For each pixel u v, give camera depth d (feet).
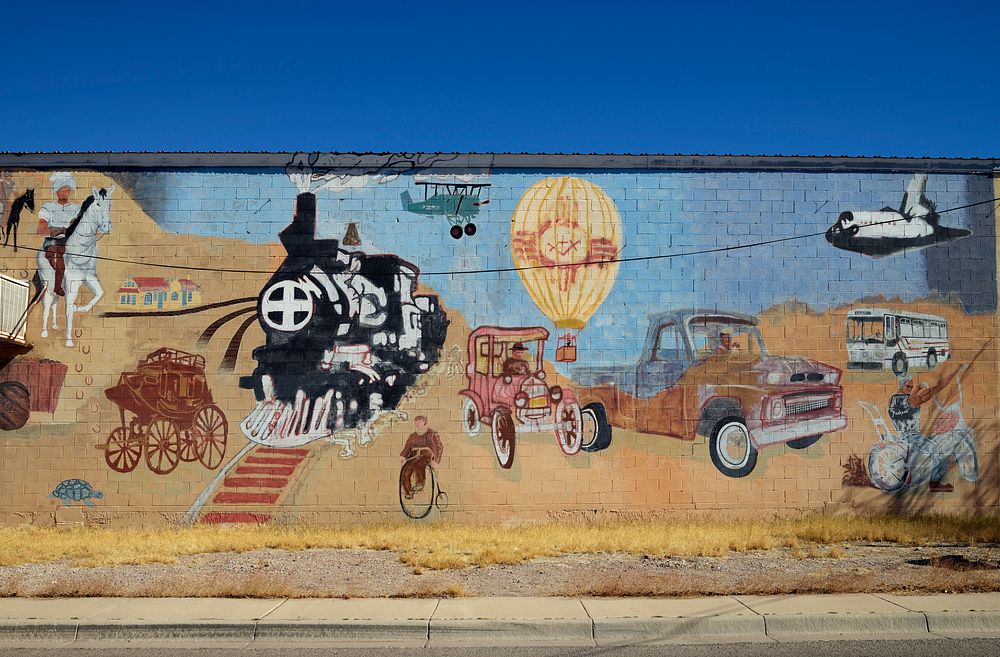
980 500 54.08
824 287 55.01
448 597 31.68
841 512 53.62
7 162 54.80
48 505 52.70
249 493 52.90
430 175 55.31
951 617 28.55
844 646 26.12
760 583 32.86
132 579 34.73
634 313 54.44
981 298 55.42
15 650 26.50
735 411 53.98
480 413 53.52
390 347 53.93
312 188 55.01
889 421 54.39
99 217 54.60
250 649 26.50
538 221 55.01
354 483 53.01
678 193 55.42
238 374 53.67
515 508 52.95
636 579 33.53
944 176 56.13
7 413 53.16
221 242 54.49
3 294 51.67
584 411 53.67
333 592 32.22
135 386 53.52
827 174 55.88
